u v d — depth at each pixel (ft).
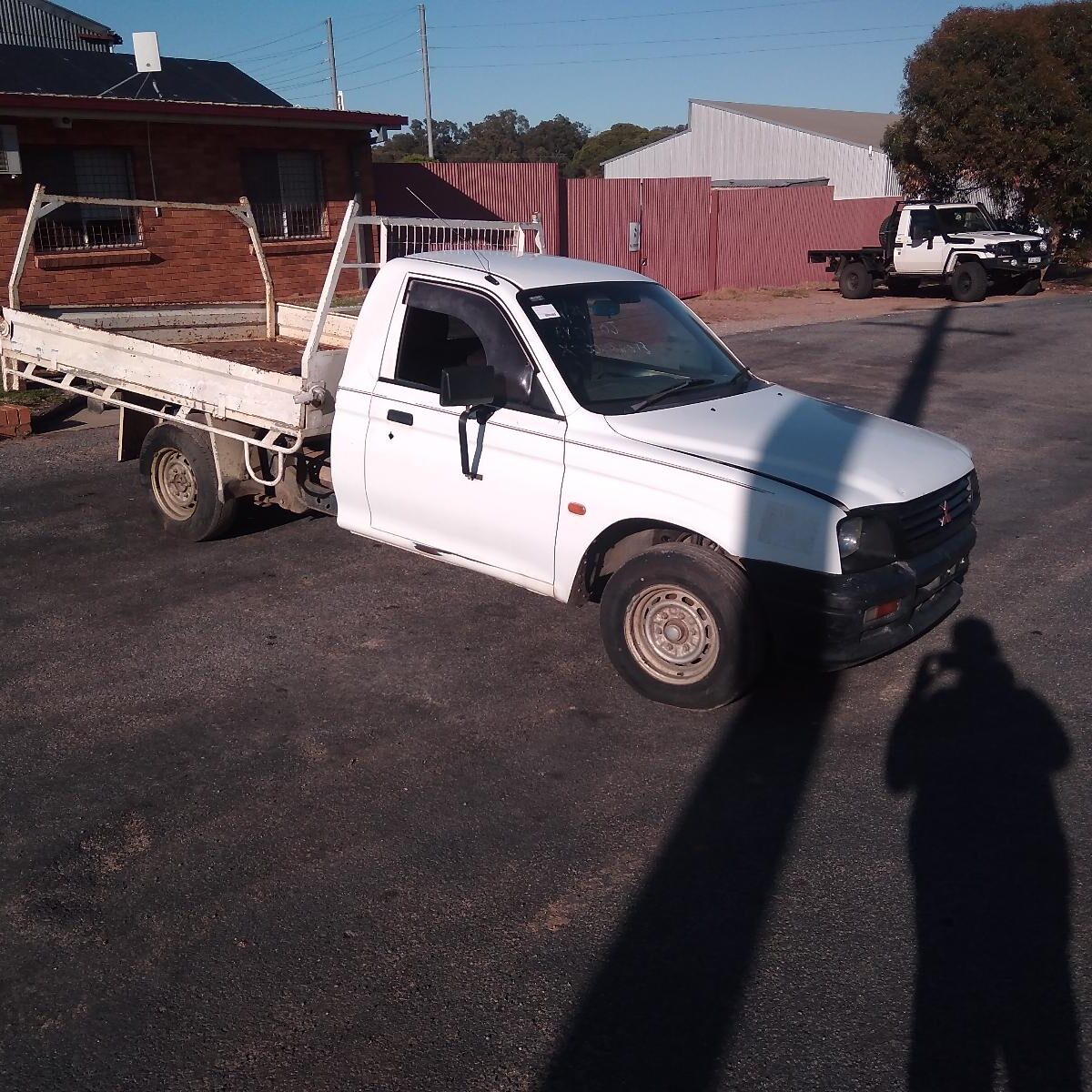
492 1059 9.84
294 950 11.31
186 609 20.27
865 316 68.39
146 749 15.34
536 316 17.22
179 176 51.78
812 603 14.76
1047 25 85.92
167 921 11.78
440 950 11.30
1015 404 38.88
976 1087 9.45
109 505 26.53
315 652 18.49
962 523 16.81
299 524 25.32
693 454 15.65
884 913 11.80
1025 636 19.08
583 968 11.00
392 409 18.44
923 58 90.74
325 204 57.52
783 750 15.30
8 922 11.76
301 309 29.37
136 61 59.67
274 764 14.94
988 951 11.16
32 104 45.11
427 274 18.35
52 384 25.72
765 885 12.32
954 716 16.22
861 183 132.46
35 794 14.20
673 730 15.85
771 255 89.61
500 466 17.10
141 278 51.31
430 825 13.52
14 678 17.48
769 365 47.62
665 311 19.47
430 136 175.94
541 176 69.87
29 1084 9.60
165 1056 9.92
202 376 21.53
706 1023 10.25
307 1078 9.65
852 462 15.65
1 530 24.68
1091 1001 10.44
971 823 13.48
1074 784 14.30
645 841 13.19
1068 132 85.71
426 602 20.68
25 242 26.25
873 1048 9.90
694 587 15.48
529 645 18.78
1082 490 28.25
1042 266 78.38
